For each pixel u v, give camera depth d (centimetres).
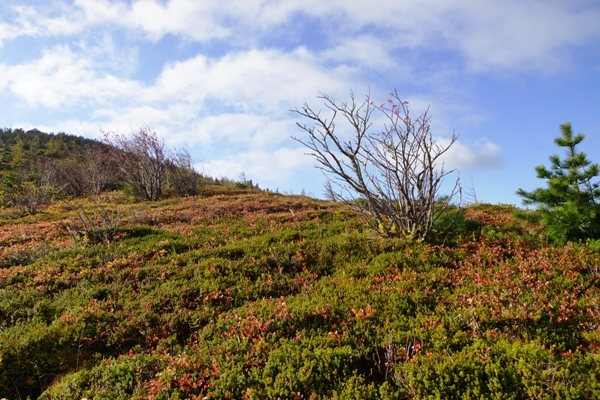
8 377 574
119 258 1041
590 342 530
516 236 988
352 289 763
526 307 624
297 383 505
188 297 805
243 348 592
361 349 566
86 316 720
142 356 606
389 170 1039
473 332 572
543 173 944
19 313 755
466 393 449
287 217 1534
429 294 720
